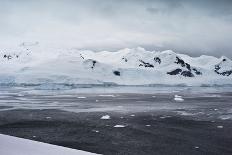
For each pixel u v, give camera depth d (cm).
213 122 3344
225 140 2441
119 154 1998
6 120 3428
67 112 4203
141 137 2530
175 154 2011
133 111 4388
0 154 671
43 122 3303
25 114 3950
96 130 2842
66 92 9631
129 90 11912
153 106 5162
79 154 794
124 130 2853
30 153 713
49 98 6900
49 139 2450
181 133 2719
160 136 2580
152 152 2053
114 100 6538
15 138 875
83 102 5912
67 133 2698
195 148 2172
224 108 4822
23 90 10456
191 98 7262
